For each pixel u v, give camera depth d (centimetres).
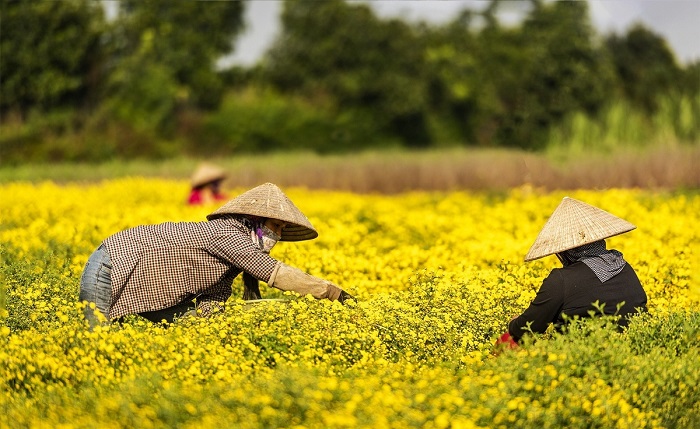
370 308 1880
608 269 1848
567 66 10644
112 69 12744
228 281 1997
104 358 1677
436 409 1395
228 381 1564
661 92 12219
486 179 5653
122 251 1939
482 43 13438
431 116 13325
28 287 2086
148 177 7281
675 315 1850
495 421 1417
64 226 3428
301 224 1952
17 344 1678
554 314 1820
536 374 1545
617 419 1497
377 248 3069
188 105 12850
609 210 3691
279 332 1773
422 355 1803
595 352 1620
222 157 10925
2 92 12250
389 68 13250
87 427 1355
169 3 13188
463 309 1945
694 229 3212
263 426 1381
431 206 4838
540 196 4819
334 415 1349
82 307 1902
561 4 11031
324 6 13525
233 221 1966
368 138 13062
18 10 12431
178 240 1938
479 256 2722
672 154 5088
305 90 13362
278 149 12325
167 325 1925
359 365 1689
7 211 4128
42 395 1540
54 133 11381
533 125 10331
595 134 7162
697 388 1625
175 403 1419
